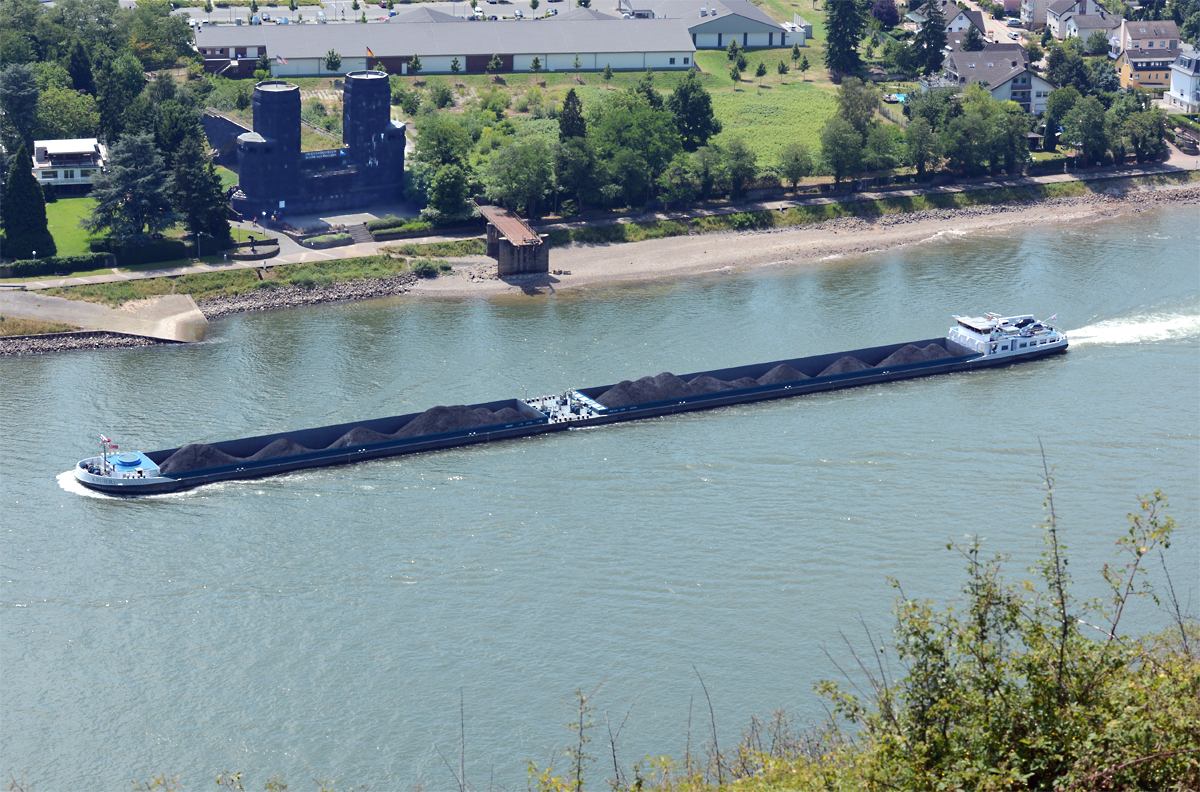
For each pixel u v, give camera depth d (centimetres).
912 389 17250
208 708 10544
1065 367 17800
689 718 10206
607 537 13125
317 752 9994
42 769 9844
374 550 13000
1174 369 17550
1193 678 6388
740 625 11494
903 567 12356
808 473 14538
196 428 15812
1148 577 11962
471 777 9644
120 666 11112
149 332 19112
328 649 11300
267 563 12794
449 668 10988
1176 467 14412
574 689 10656
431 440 15588
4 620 11794
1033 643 6500
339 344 18700
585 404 16575
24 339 18538
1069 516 13262
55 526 13575
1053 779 6222
